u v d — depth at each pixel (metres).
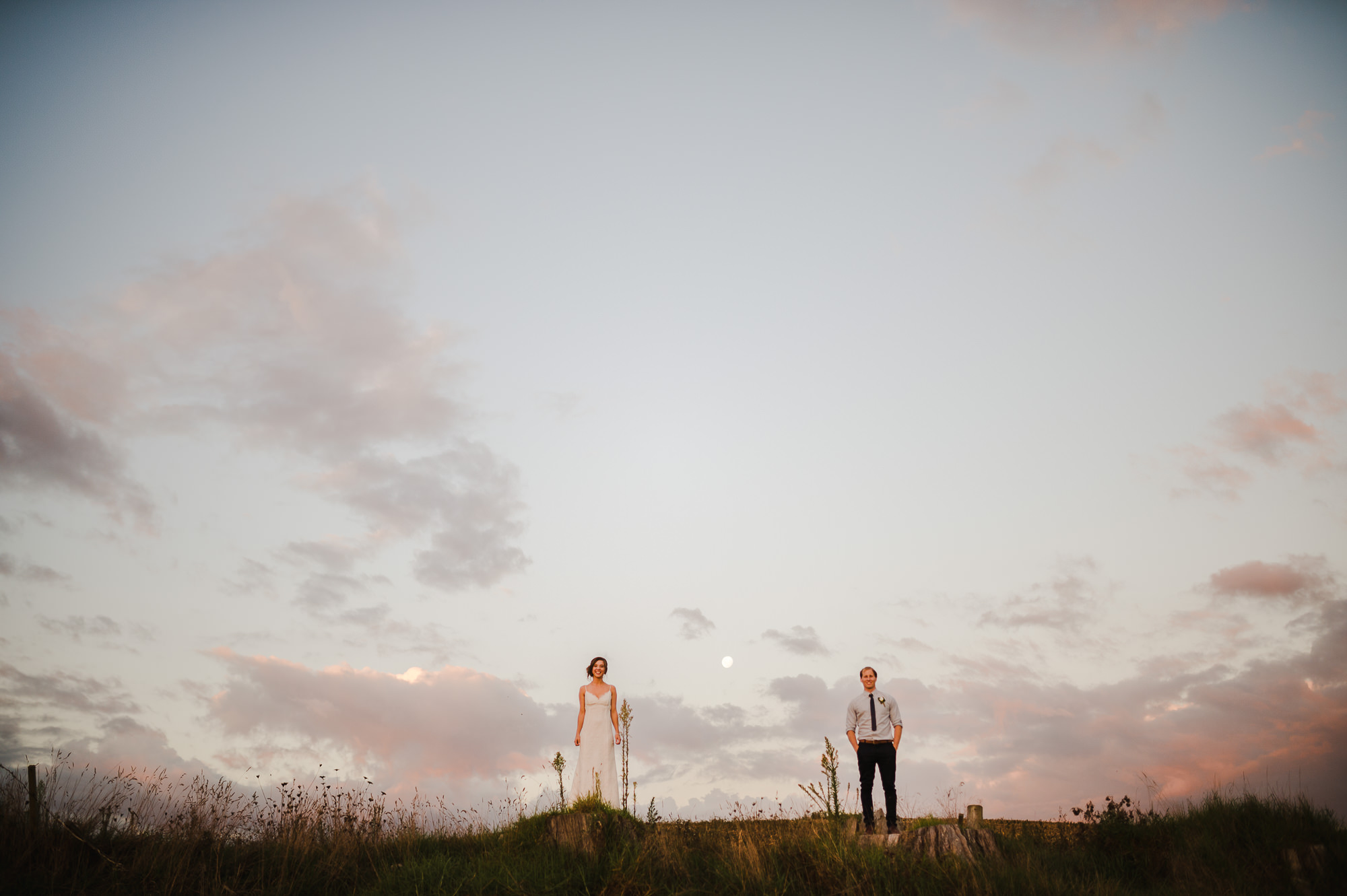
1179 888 10.03
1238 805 11.80
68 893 9.28
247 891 9.94
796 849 10.81
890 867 9.98
